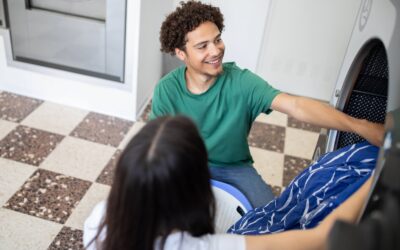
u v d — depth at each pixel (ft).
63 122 7.35
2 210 5.46
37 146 6.68
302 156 7.39
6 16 7.02
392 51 2.57
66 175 6.20
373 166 2.86
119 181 2.12
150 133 2.09
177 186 2.05
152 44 7.65
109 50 6.99
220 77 4.13
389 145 1.64
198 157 2.11
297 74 9.01
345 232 1.33
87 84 7.48
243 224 3.66
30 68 7.55
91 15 6.75
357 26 3.78
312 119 3.60
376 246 1.22
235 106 4.21
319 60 8.71
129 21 6.60
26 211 5.50
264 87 4.07
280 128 8.09
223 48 3.99
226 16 8.41
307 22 8.31
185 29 3.86
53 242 5.15
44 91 7.78
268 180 6.72
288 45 8.68
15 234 5.17
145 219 2.12
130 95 7.39
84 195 5.90
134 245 2.22
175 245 2.35
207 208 2.29
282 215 3.34
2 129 6.94
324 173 3.04
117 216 2.19
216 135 4.41
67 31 6.96
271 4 8.20
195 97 4.22
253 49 8.73
